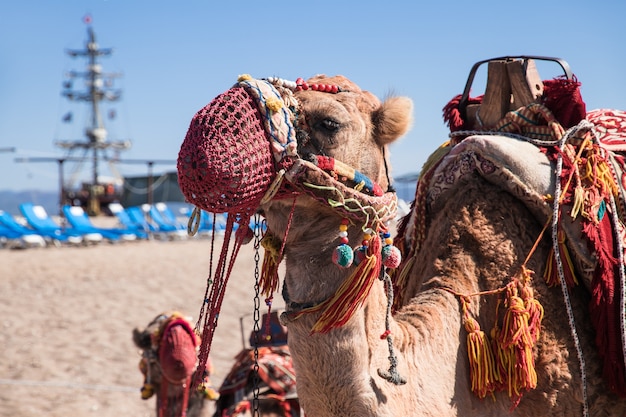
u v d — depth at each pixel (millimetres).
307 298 2678
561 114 3506
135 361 9289
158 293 14461
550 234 3312
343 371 2646
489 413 3066
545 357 3145
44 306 12859
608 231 3293
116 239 28891
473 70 3836
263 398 4562
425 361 2908
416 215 3588
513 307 3088
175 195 42875
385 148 2898
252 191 2469
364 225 2670
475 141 3410
